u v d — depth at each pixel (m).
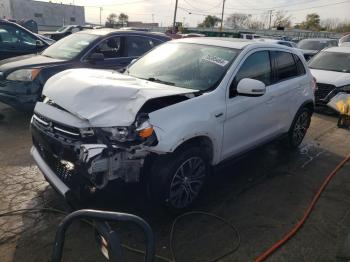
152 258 1.92
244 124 4.36
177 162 3.48
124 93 3.30
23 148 5.36
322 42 18.53
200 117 3.60
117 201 3.87
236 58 4.34
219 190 4.42
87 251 3.15
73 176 3.24
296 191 4.53
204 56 4.49
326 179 4.95
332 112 8.91
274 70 5.07
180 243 3.34
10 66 6.54
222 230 3.58
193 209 3.92
